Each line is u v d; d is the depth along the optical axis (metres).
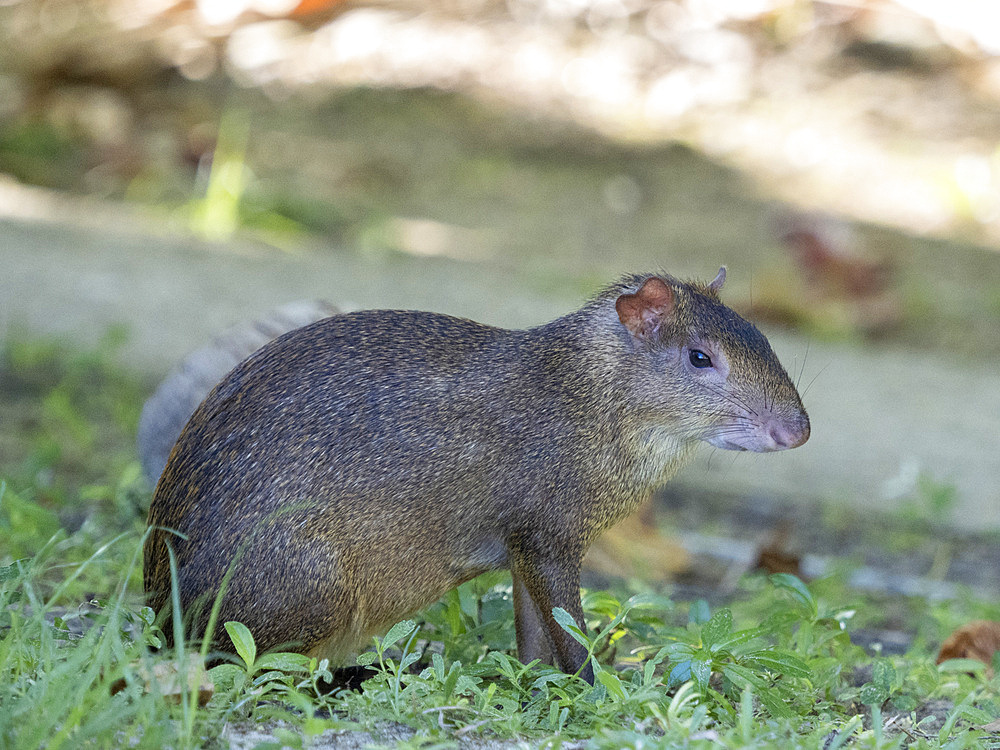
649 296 6.48
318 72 27.02
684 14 28.56
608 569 9.77
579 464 6.41
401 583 6.22
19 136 22.52
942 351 19.06
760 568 9.81
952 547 11.54
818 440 14.16
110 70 25.72
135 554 5.43
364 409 6.08
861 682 7.10
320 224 21.59
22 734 4.31
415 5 28.75
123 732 4.74
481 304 17.67
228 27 27.84
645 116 26.77
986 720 5.81
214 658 5.79
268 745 4.74
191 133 23.95
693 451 6.85
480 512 6.30
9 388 12.91
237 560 5.79
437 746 4.86
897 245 22.50
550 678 5.73
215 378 8.71
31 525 7.90
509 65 27.64
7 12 27.88
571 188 24.22
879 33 28.52
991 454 14.16
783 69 27.81
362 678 6.49
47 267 16.78
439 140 25.44
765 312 19.38
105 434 11.92
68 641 5.74
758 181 24.77
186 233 19.95
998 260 22.36
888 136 26.03
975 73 27.88
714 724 5.55
